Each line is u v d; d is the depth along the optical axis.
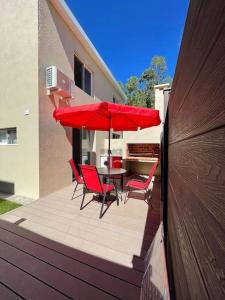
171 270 1.26
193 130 0.69
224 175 0.40
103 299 1.40
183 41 0.88
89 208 3.29
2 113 4.34
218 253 0.42
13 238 2.23
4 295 1.42
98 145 7.39
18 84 4.07
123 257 1.89
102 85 7.95
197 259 0.59
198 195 0.60
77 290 1.47
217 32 0.45
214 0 0.47
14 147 4.19
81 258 1.86
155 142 6.34
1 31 4.26
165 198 1.90
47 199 3.79
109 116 3.70
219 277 0.41
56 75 4.04
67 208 3.27
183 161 0.88
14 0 4.02
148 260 1.69
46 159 4.12
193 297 0.63
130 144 7.04
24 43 3.94
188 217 0.74
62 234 2.34
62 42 4.70
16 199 3.86
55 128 4.46
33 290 1.47
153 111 3.15
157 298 1.12
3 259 1.83
